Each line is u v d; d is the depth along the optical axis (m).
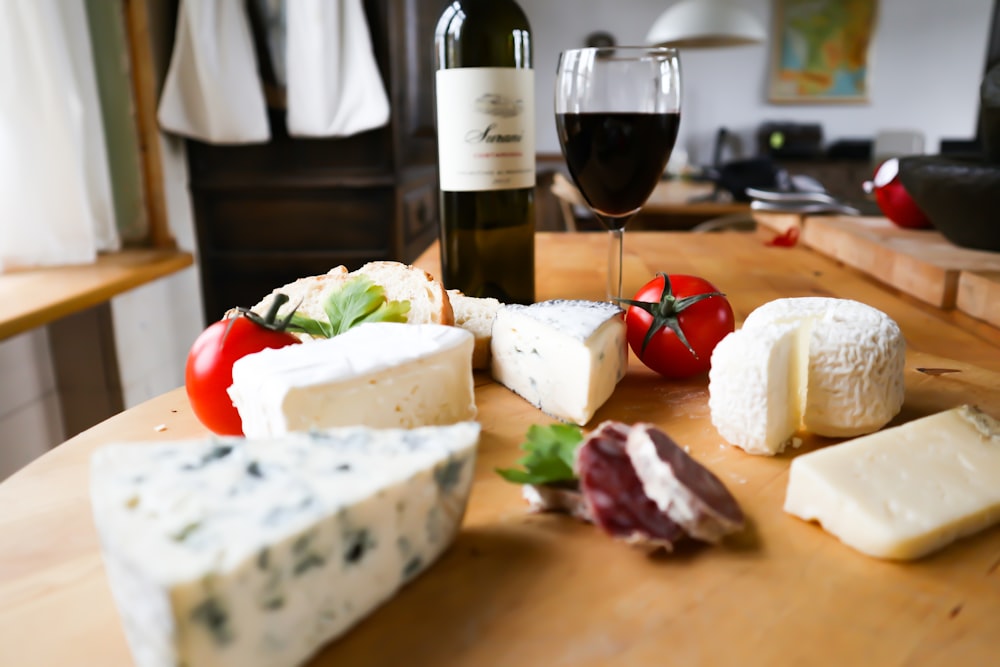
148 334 2.22
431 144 2.94
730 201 3.14
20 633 0.41
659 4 5.64
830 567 0.45
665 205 2.87
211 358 0.65
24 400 1.91
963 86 5.75
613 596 0.42
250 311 0.70
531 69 0.91
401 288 0.79
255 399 0.59
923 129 5.88
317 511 0.39
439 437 0.47
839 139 5.95
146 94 2.18
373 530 0.41
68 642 0.40
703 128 6.02
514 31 0.91
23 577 0.46
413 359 0.62
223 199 2.46
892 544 0.44
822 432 0.61
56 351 2.03
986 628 0.39
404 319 0.74
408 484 0.43
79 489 0.56
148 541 0.36
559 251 1.49
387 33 2.26
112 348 2.04
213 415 0.65
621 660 0.37
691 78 5.91
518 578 0.44
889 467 0.50
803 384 0.62
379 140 2.36
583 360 0.64
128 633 0.38
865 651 0.38
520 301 1.04
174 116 2.19
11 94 1.73
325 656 0.39
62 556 0.48
